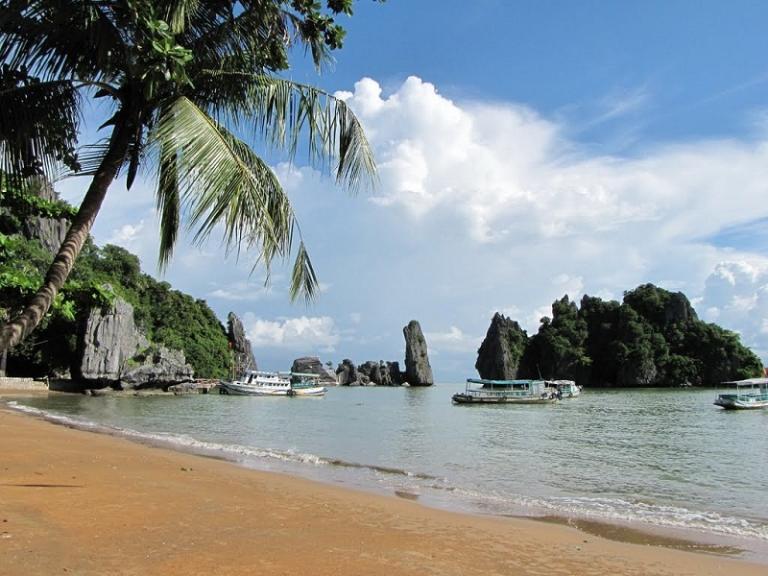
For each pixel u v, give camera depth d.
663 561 7.84
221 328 109.38
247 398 78.44
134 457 15.36
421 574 6.57
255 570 6.28
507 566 7.18
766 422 44.16
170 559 6.45
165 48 5.54
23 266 9.66
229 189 5.77
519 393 73.81
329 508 10.05
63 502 8.89
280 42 7.71
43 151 6.45
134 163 7.08
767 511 12.69
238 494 10.86
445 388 155.12
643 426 40.00
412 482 15.06
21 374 68.69
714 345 131.62
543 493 14.42
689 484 16.66
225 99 7.53
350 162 7.67
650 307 144.00
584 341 143.88
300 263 7.32
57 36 6.21
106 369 67.31
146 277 94.88
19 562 5.82
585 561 7.62
